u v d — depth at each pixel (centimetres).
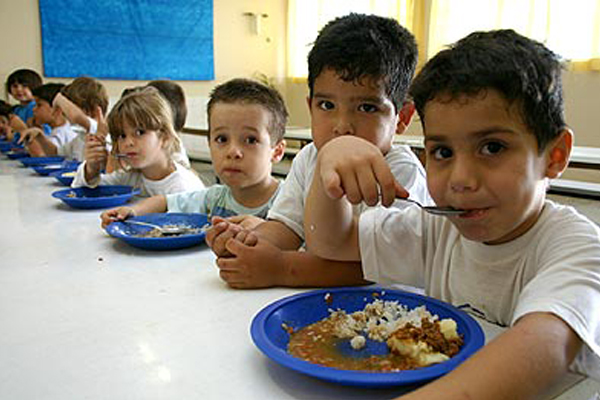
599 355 48
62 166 241
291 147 409
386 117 99
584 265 55
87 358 55
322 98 99
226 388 49
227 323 65
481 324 66
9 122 426
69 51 488
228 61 580
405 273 81
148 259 95
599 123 324
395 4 451
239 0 577
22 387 49
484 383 42
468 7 387
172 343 59
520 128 55
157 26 527
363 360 55
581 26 324
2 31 461
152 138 173
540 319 48
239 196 146
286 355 51
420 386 48
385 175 62
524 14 351
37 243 106
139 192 163
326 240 79
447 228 78
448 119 56
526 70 55
